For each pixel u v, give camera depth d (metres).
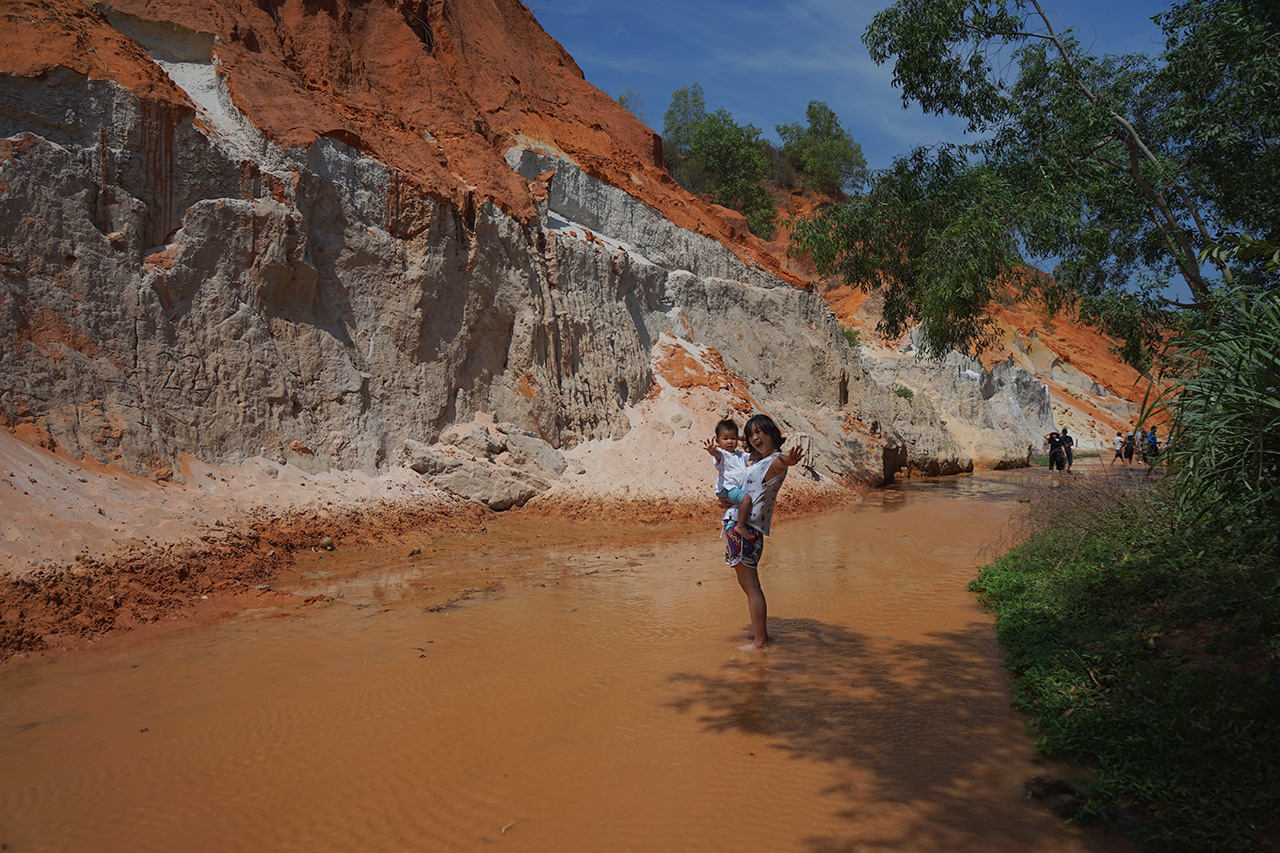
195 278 10.92
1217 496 4.91
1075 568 6.91
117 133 10.45
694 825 3.15
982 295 15.75
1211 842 2.87
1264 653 4.13
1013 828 3.10
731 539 5.80
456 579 8.42
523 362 15.30
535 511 13.26
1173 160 13.44
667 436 17.12
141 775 3.64
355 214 13.35
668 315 21.33
